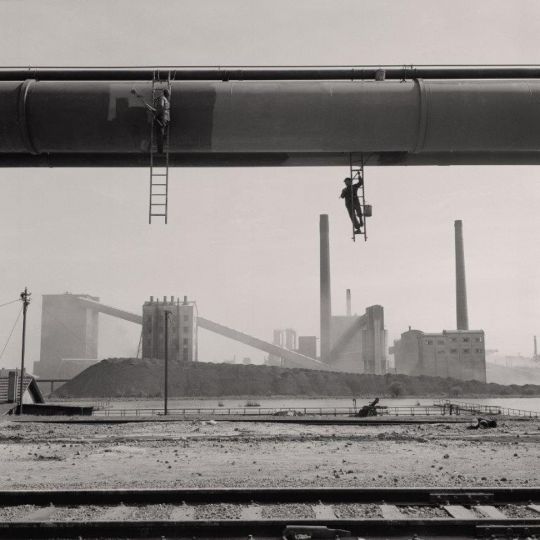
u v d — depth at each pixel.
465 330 132.88
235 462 12.20
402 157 11.03
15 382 39.81
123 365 121.50
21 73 10.23
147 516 6.35
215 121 9.92
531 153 11.12
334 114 9.91
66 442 17.14
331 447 15.20
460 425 25.39
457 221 140.75
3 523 5.85
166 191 9.65
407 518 6.03
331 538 5.81
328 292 148.88
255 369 126.62
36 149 10.21
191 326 129.88
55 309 163.62
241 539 5.86
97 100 9.80
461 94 9.97
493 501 6.84
